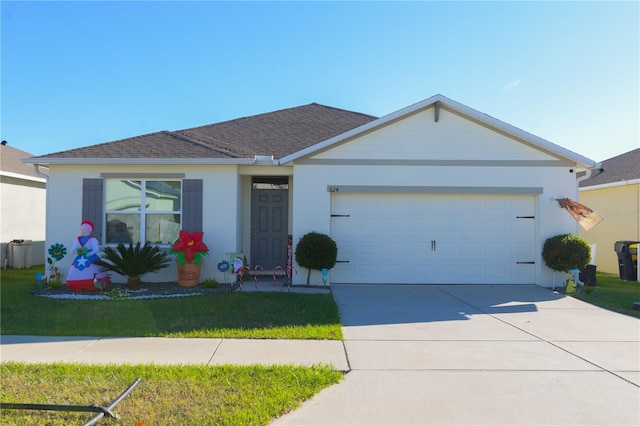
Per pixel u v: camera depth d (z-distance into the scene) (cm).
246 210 1329
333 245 1123
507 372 539
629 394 475
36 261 1802
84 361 569
